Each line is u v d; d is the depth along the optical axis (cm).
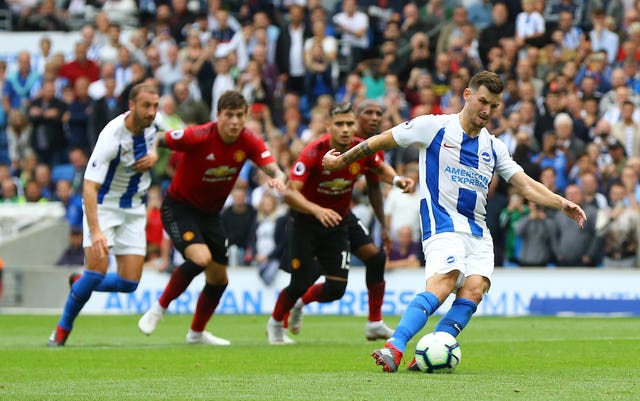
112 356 2867
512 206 5122
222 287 3338
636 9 6556
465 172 2277
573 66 6047
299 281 3272
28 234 5941
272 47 6981
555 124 5666
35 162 6575
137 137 3156
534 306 5006
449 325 2280
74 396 1958
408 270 5066
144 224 3328
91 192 3111
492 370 2377
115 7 7788
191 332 3372
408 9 6794
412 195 5219
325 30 7000
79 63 7062
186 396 1939
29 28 7731
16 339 3675
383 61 6512
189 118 6197
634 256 4997
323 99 5969
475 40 6512
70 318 3291
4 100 7188
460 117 2298
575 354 2881
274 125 6525
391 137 2316
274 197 5359
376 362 2220
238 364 2605
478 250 2303
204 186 3219
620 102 5738
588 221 5006
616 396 1888
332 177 3180
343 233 3316
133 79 6638
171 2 7788
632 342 3319
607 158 5559
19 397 1947
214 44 6625
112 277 3316
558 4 6812
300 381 2156
